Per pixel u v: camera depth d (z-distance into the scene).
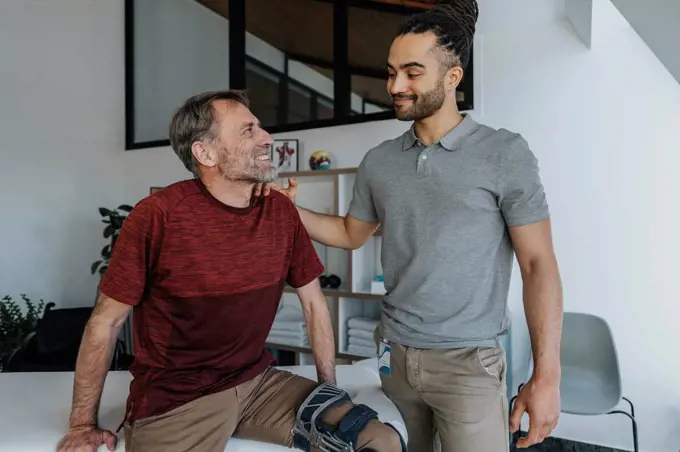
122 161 4.47
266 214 1.35
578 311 2.67
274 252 1.34
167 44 4.25
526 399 1.09
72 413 1.29
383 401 1.55
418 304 1.22
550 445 2.76
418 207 1.21
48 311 3.22
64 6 4.14
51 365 3.02
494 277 1.21
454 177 1.17
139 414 1.23
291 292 3.49
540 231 1.14
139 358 1.27
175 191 1.26
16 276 3.93
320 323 1.51
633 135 2.51
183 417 1.22
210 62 4.01
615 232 2.57
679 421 2.45
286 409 1.30
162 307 1.24
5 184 3.88
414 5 2.98
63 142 4.15
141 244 1.21
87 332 1.23
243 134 1.27
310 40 3.44
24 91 3.95
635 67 2.49
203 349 1.26
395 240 1.27
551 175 2.71
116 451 1.29
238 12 3.79
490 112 2.84
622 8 1.46
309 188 3.41
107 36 4.39
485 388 1.17
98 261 3.91
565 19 2.62
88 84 4.29
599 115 2.58
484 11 2.82
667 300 2.47
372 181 1.34
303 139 3.47
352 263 3.03
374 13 3.15
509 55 2.78
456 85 1.23
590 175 2.61
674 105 2.42
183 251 1.21
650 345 2.51
